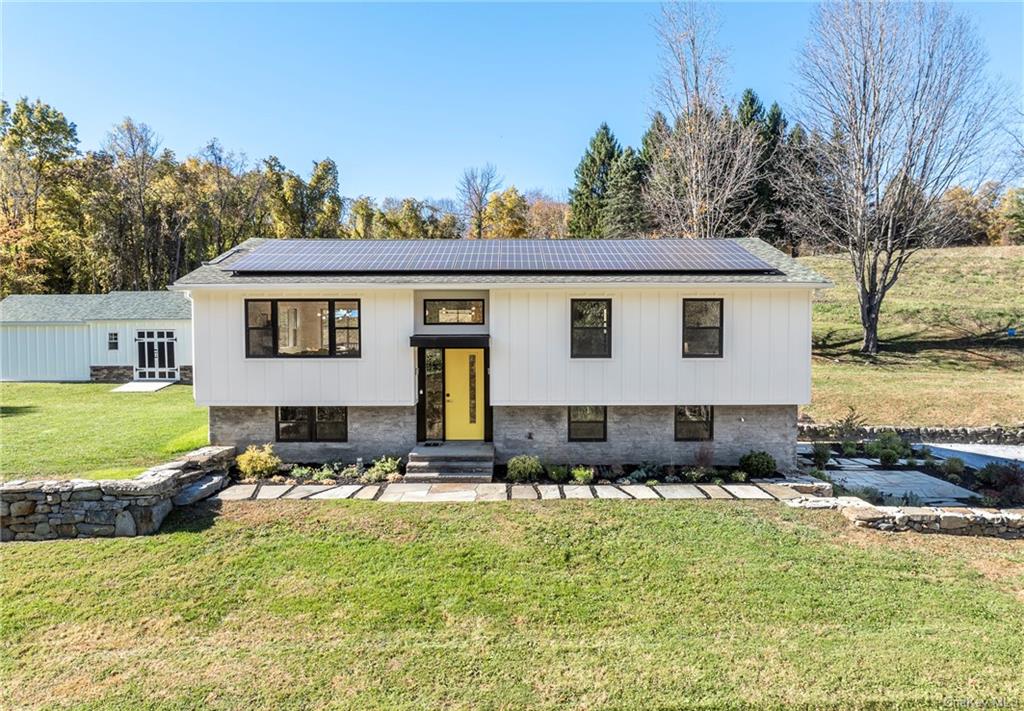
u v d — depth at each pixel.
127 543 8.58
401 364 12.81
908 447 16.11
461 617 6.67
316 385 12.82
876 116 24.02
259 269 12.80
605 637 6.26
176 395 22.03
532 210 62.56
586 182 50.97
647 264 13.37
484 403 13.66
